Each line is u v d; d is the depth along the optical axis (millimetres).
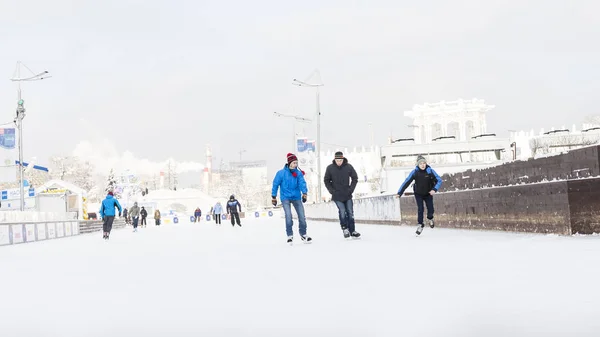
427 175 13164
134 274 7660
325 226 25406
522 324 3529
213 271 7516
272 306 4637
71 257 12016
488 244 9438
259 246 12617
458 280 5500
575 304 3998
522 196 11398
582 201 9609
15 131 43656
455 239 11242
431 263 7117
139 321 4258
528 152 139500
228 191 161750
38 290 6367
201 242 15914
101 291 6043
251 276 6746
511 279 5336
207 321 4152
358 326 3750
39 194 51031
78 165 138625
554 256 6926
